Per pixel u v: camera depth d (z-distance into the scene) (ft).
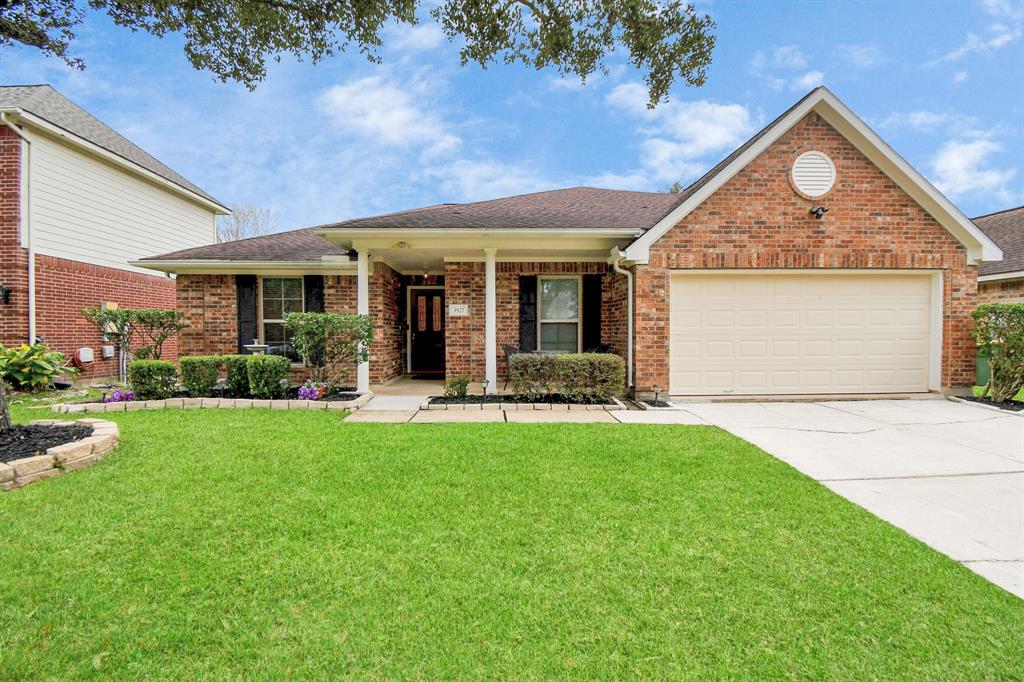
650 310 27.55
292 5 18.54
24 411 23.34
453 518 11.38
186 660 6.89
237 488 13.02
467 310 34.17
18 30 16.17
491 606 8.14
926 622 7.81
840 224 27.73
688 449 17.07
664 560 9.61
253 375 25.76
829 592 8.59
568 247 29.58
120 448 16.52
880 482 14.24
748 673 6.76
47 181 36.99
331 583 8.72
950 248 28.04
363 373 27.96
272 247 37.40
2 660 6.77
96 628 7.48
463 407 24.95
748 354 28.48
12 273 34.78
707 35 18.25
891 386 28.78
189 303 35.14
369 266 33.83
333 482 13.56
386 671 6.75
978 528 11.23
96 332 40.81
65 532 10.42
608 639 7.39
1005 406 25.57
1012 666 6.87
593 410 24.81
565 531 10.79
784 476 14.40
